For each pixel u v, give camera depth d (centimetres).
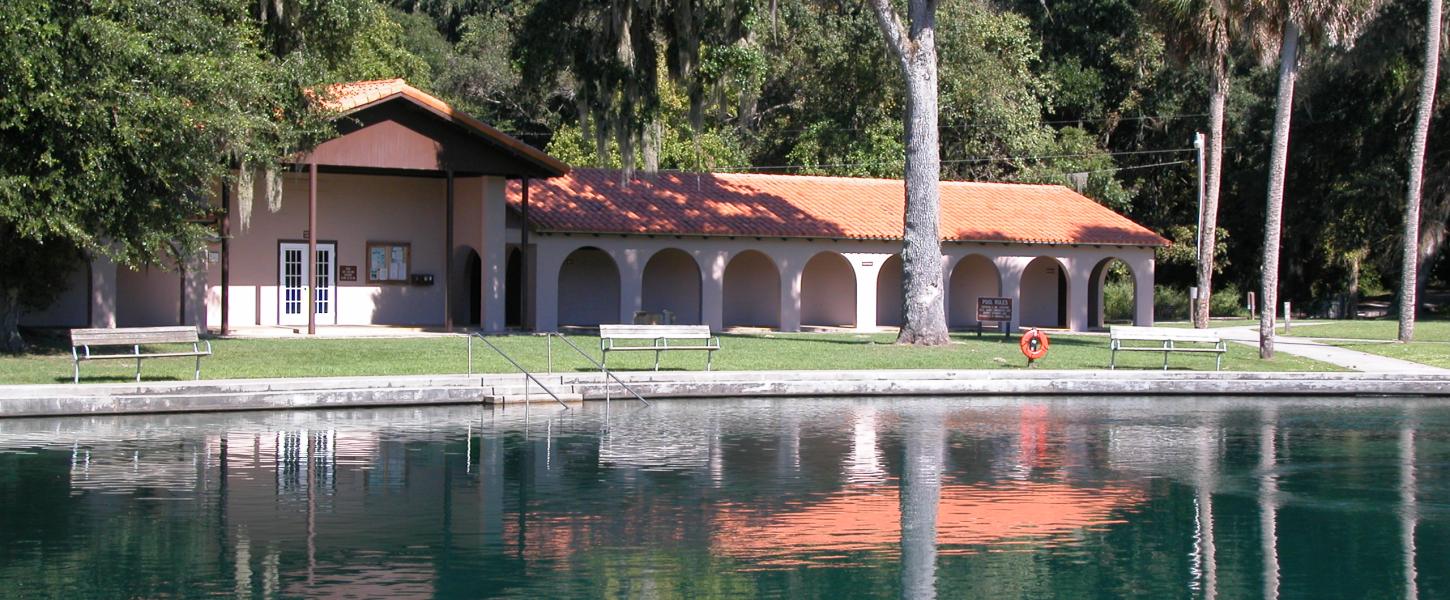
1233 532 1199
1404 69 4547
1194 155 5212
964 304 4234
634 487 1373
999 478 1448
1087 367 2497
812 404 2083
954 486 1397
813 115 4969
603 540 1143
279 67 2523
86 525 1177
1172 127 5297
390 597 964
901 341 2941
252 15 2647
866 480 1424
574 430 1772
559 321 3688
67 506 1254
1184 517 1259
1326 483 1436
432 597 965
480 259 3419
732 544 1134
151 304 3144
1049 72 5278
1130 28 5256
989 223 3984
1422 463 1569
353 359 2412
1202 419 1961
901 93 4759
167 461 1497
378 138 3089
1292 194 5047
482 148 3219
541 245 3422
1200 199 4025
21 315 2956
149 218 2231
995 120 4819
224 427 1756
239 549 1098
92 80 2078
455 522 1206
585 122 2980
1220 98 3688
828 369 2378
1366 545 1156
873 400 2148
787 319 3706
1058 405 2116
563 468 1479
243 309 3291
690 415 1941
